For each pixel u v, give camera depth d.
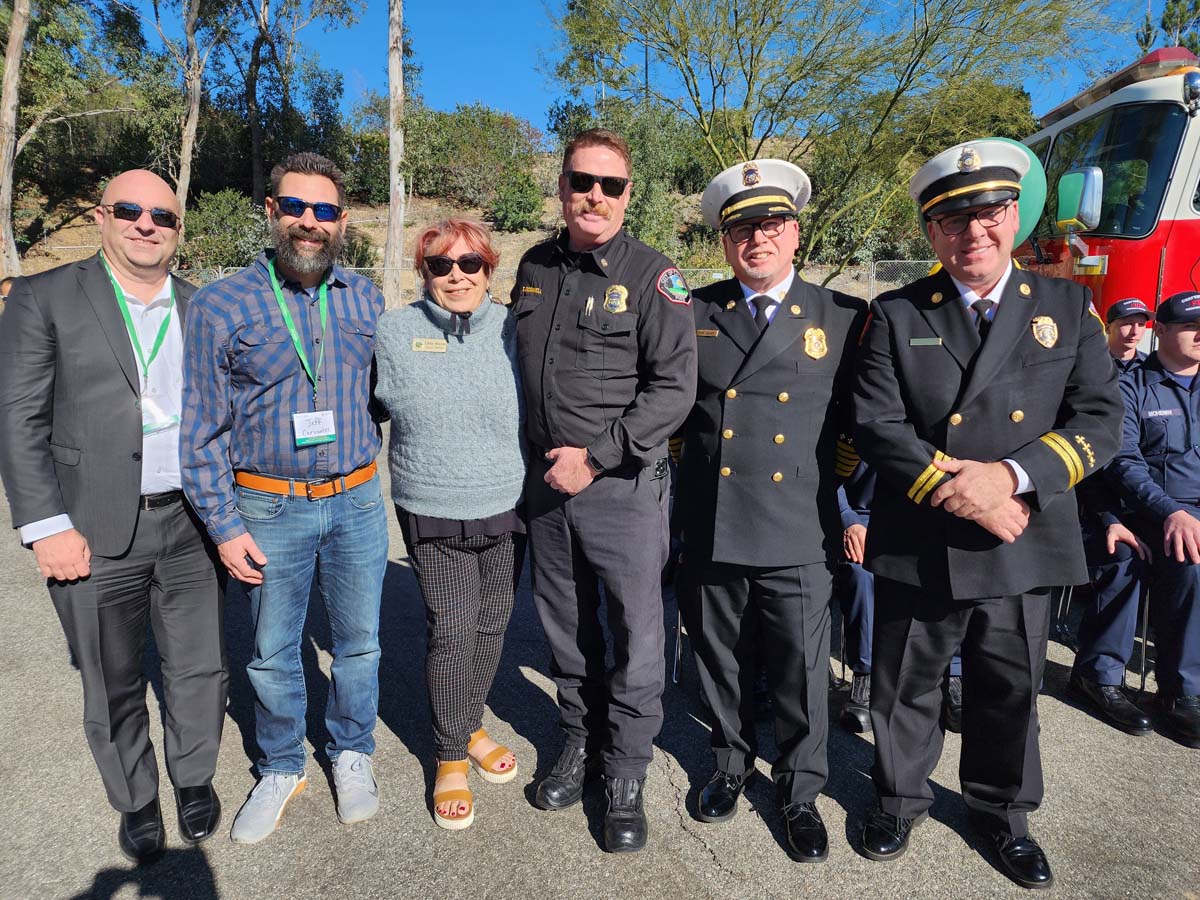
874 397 2.19
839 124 12.83
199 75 19.31
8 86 16.22
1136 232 4.23
